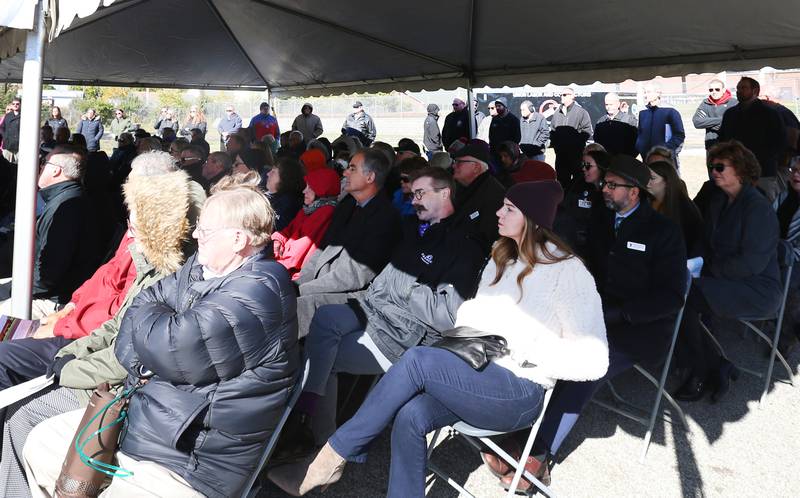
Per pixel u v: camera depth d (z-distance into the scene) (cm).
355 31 834
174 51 1036
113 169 845
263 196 196
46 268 348
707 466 278
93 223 366
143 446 177
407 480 208
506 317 220
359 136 1141
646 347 280
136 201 228
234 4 852
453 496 253
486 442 223
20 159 299
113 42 968
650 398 346
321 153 537
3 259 441
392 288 270
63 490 176
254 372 181
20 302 305
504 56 819
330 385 268
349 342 266
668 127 820
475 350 211
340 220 331
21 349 251
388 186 498
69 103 2786
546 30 700
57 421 204
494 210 344
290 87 1258
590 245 325
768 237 328
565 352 207
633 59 724
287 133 881
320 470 219
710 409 333
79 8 263
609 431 310
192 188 245
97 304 267
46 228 355
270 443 195
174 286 204
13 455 218
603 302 302
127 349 191
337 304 280
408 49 867
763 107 608
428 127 1184
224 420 179
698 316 336
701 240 367
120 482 175
